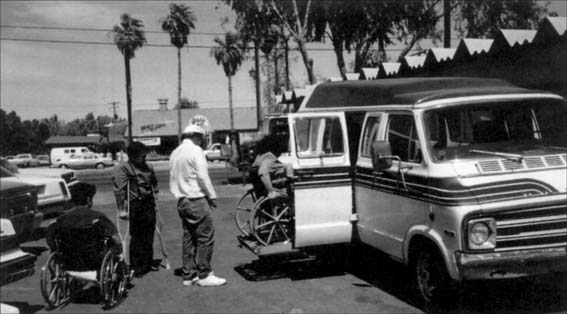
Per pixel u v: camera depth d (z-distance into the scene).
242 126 65.94
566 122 6.06
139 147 7.22
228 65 51.84
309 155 6.62
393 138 6.11
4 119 77.81
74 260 6.00
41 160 58.03
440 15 25.50
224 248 8.99
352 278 6.85
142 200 7.28
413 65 11.76
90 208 6.15
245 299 6.10
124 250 7.21
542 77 8.30
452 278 5.07
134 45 48.81
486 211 4.85
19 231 8.20
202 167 6.45
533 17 26.09
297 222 6.53
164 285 6.81
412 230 5.55
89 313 5.80
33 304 6.21
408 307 5.64
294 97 18.94
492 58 9.38
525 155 5.41
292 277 6.99
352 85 7.06
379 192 6.20
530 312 5.35
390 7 25.00
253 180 7.70
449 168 5.21
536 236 4.94
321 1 24.11
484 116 5.89
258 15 23.83
